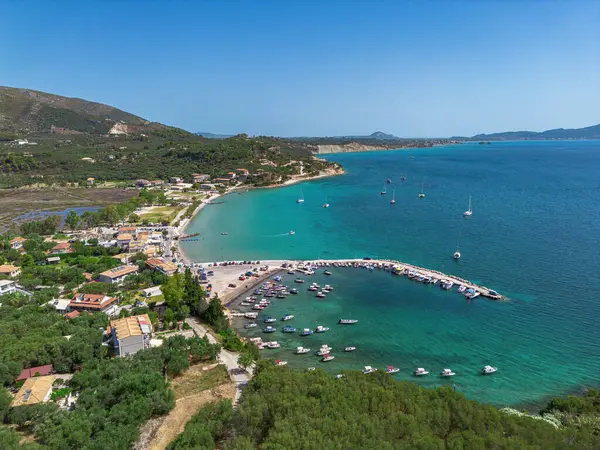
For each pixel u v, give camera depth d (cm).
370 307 12938
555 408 7838
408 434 6050
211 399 7900
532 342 10825
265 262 17075
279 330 11556
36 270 14425
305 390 7156
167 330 11019
